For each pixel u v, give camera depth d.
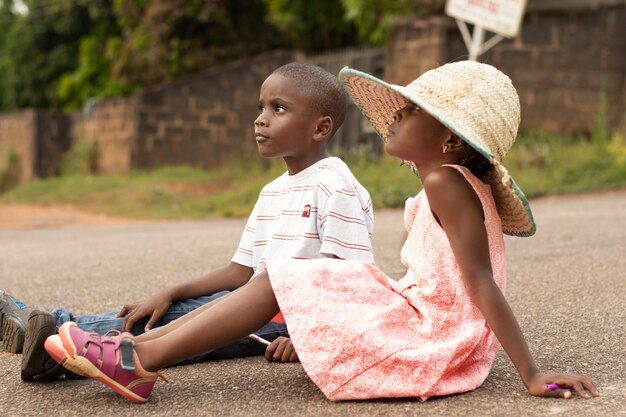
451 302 2.03
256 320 2.01
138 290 3.98
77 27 22.84
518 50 11.21
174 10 16.98
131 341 2.00
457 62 2.12
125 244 6.53
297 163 2.56
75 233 8.48
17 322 2.62
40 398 2.15
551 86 11.17
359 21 16.62
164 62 17.39
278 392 2.13
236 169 14.38
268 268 2.03
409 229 2.26
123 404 2.06
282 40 18.03
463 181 2.00
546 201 8.86
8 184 18.44
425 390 1.95
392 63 11.95
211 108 15.28
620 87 11.12
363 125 12.59
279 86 2.50
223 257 5.23
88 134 16.73
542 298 3.40
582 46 11.12
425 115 2.04
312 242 2.44
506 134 2.06
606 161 10.04
